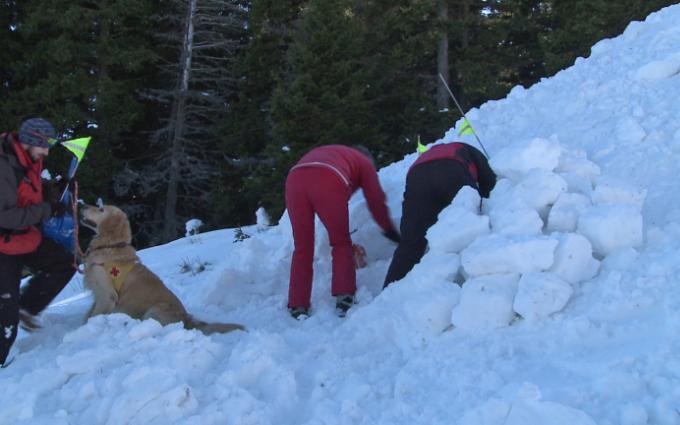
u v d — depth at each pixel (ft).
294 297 15.67
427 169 14.73
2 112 61.46
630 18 55.83
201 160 74.49
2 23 64.23
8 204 13.03
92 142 63.93
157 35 69.51
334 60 56.29
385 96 64.08
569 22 59.72
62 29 64.18
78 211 15.76
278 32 69.21
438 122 61.62
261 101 71.67
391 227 17.42
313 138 55.01
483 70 63.10
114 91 63.10
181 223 71.56
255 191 57.62
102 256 15.26
